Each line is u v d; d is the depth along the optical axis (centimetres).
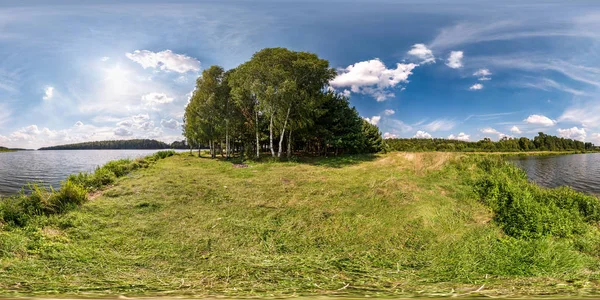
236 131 2402
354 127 2178
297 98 1881
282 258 432
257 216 663
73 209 659
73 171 2191
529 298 243
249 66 1848
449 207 724
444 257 448
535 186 882
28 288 280
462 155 1326
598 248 522
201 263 418
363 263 418
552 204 724
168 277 348
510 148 5128
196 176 1170
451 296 254
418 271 386
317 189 909
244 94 1972
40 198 649
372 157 1942
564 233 591
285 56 1852
